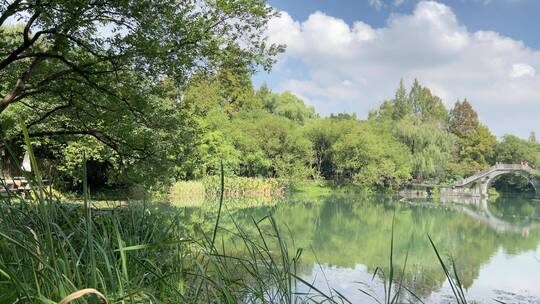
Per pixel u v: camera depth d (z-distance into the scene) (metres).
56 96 8.88
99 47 8.02
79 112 9.16
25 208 2.19
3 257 1.88
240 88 9.84
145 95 8.87
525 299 8.92
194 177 31.25
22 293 1.52
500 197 55.28
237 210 20.34
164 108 9.46
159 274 2.19
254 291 2.33
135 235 2.69
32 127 10.09
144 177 9.41
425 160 52.75
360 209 29.61
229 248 7.30
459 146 67.62
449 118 73.00
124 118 8.86
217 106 37.59
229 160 34.53
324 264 10.76
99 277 1.68
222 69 8.82
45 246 1.77
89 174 21.19
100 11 7.53
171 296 2.09
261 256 2.48
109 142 9.76
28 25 7.65
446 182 56.31
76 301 1.50
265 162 42.81
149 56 7.72
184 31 7.79
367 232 18.52
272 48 8.73
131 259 2.33
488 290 9.56
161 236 2.68
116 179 10.44
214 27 8.38
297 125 51.56
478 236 19.03
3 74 8.84
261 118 46.59
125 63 7.97
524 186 65.00
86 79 8.28
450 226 22.59
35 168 1.54
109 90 8.65
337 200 37.28
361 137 48.22
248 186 38.69
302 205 30.31
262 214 19.22
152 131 9.27
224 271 2.47
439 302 8.23
